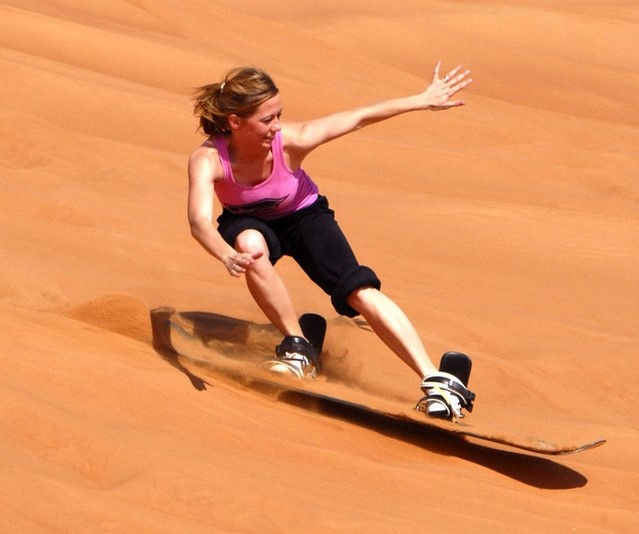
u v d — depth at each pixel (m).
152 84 54.72
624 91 80.00
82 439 11.61
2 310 15.24
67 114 42.91
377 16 87.19
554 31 90.31
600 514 13.79
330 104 57.25
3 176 29.91
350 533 10.98
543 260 31.28
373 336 20.30
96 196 28.41
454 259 29.52
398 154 45.66
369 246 28.94
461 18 88.69
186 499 10.93
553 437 16.94
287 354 15.52
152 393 13.64
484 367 20.08
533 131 56.56
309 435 14.10
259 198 15.42
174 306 19.00
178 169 35.31
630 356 22.59
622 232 35.00
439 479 13.61
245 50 66.12
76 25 57.81
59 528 9.93
